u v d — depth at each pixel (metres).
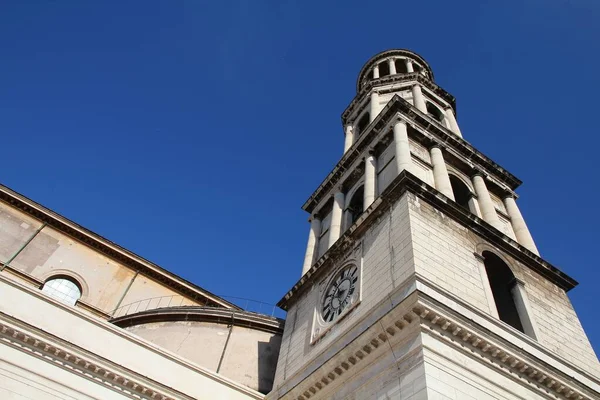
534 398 17.06
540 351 18.98
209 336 29.97
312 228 32.34
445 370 15.61
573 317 23.53
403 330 17.02
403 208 21.95
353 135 38.47
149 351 23.27
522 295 22.38
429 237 20.84
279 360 24.72
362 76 46.41
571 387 17.97
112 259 42.38
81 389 20.16
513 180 31.98
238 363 28.50
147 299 41.50
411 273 18.52
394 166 26.88
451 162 30.47
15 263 37.53
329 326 22.00
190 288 43.62
